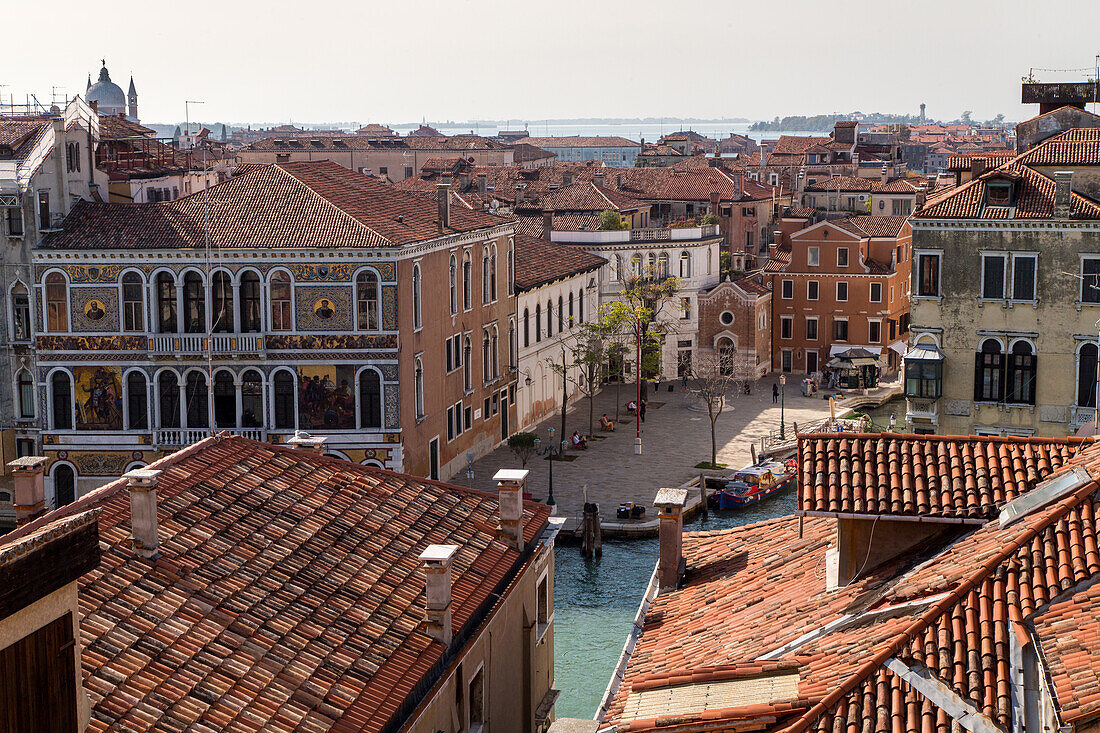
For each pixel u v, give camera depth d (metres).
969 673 16.42
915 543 21.36
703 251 109.31
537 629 31.47
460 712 25.55
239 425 63.34
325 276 62.47
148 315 62.44
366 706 21.47
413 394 66.00
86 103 75.38
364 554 26.56
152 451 63.00
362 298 62.69
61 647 12.87
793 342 111.06
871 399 99.88
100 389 63.16
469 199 112.94
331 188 68.44
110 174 77.50
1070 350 57.78
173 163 92.38
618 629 52.31
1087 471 20.23
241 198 65.69
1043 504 19.55
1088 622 16.25
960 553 19.50
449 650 24.84
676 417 93.38
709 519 69.19
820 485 21.84
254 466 28.61
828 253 108.88
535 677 31.25
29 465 26.23
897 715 16.20
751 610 22.06
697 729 17.34
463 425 75.31
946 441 22.64
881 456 22.44
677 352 108.50
